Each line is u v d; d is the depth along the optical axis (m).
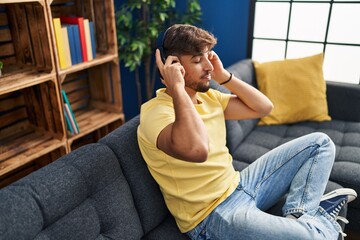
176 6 2.87
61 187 0.99
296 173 1.32
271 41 2.70
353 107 2.21
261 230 1.07
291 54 2.67
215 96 1.37
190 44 1.10
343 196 1.26
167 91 1.18
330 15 2.43
